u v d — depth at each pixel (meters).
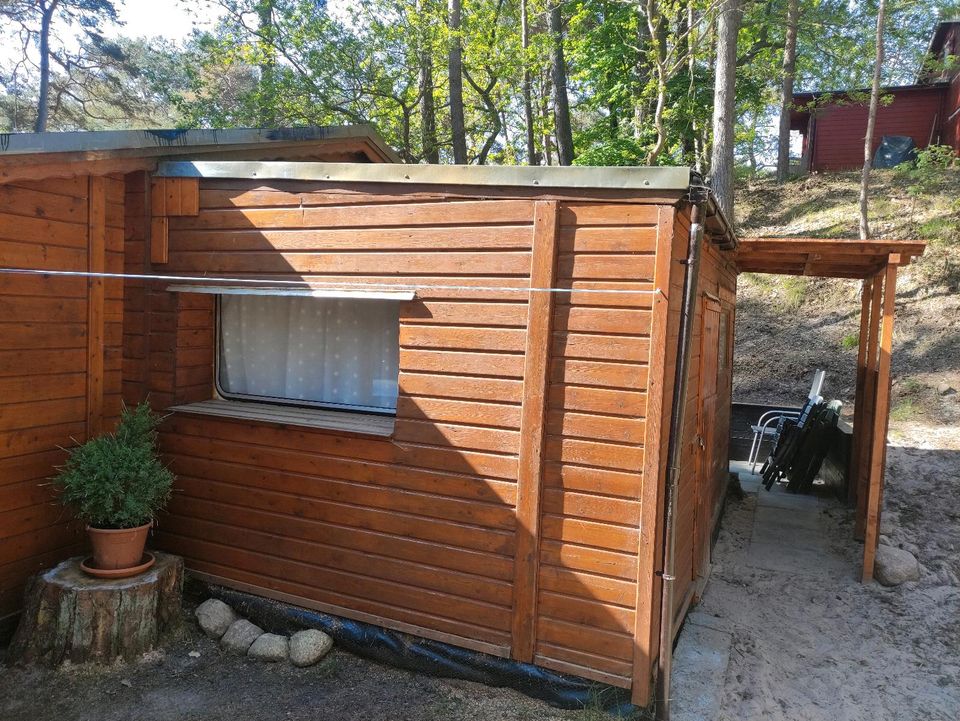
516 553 3.43
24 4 19.48
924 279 12.51
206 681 3.57
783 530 6.48
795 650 4.18
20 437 3.79
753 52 18.00
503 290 3.35
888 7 17.06
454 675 3.59
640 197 3.16
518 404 3.43
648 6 11.55
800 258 6.08
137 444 3.90
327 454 3.93
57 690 3.40
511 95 16.34
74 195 3.99
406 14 14.59
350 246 3.81
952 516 6.42
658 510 3.20
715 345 5.21
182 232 4.26
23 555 3.85
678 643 4.09
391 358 4.11
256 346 4.48
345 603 3.90
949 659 4.09
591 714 3.23
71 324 4.02
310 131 5.32
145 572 3.78
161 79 18.14
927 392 10.11
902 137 18.19
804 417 7.93
